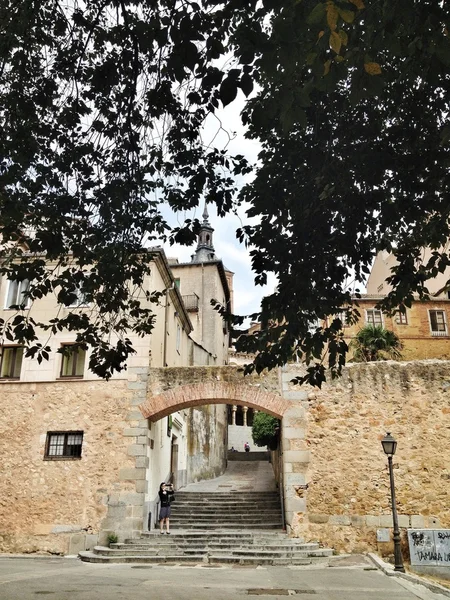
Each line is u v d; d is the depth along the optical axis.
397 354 22.20
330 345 7.87
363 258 7.32
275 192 6.99
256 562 13.41
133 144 7.23
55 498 16.02
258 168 7.13
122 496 15.76
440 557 12.81
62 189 7.46
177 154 7.18
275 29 3.81
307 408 15.97
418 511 14.68
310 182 6.78
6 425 16.92
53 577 10.23
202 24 4.89
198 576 11.09
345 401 15.89
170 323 21.64
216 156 7.17
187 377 16.64
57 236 7.39
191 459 26.20
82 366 17.36
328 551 14.16
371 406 15.75
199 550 14.22
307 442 15.66
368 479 15.09
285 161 6.83
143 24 5.43
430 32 4.39
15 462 16.52
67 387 17.05
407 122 6.54
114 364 8.45
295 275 7.23
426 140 6.46
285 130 4.35
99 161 7.47
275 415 16.28
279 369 16.44
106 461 16.16
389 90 6.29
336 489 15.12
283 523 16.45
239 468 34.22
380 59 5.82
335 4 3.34
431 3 4.13
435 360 16.12
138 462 16.00
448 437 15.23
